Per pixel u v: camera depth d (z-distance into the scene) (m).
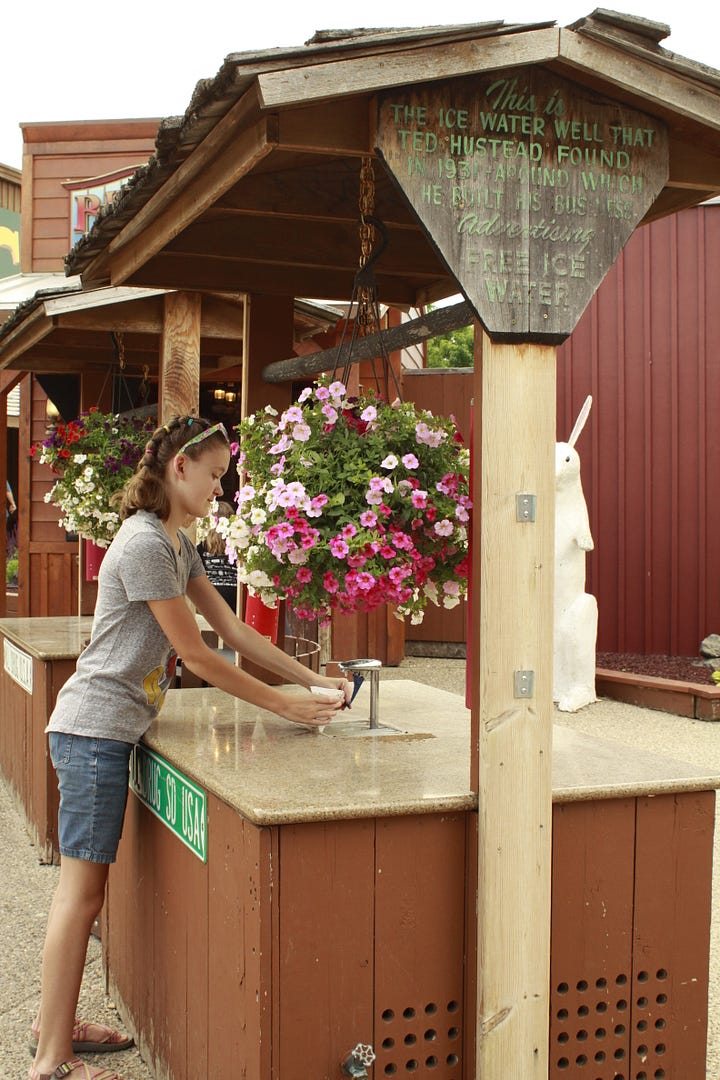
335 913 2.40
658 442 11.00
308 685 3.24
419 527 2.83
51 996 2.92
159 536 2.89
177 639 2.86
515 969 2.47
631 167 2.58
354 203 3.55
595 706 8.89
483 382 2.50
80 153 10.46
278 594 2.94
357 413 3.07
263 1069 2.34
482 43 2.41
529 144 2.50
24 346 6.84
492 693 2.46
